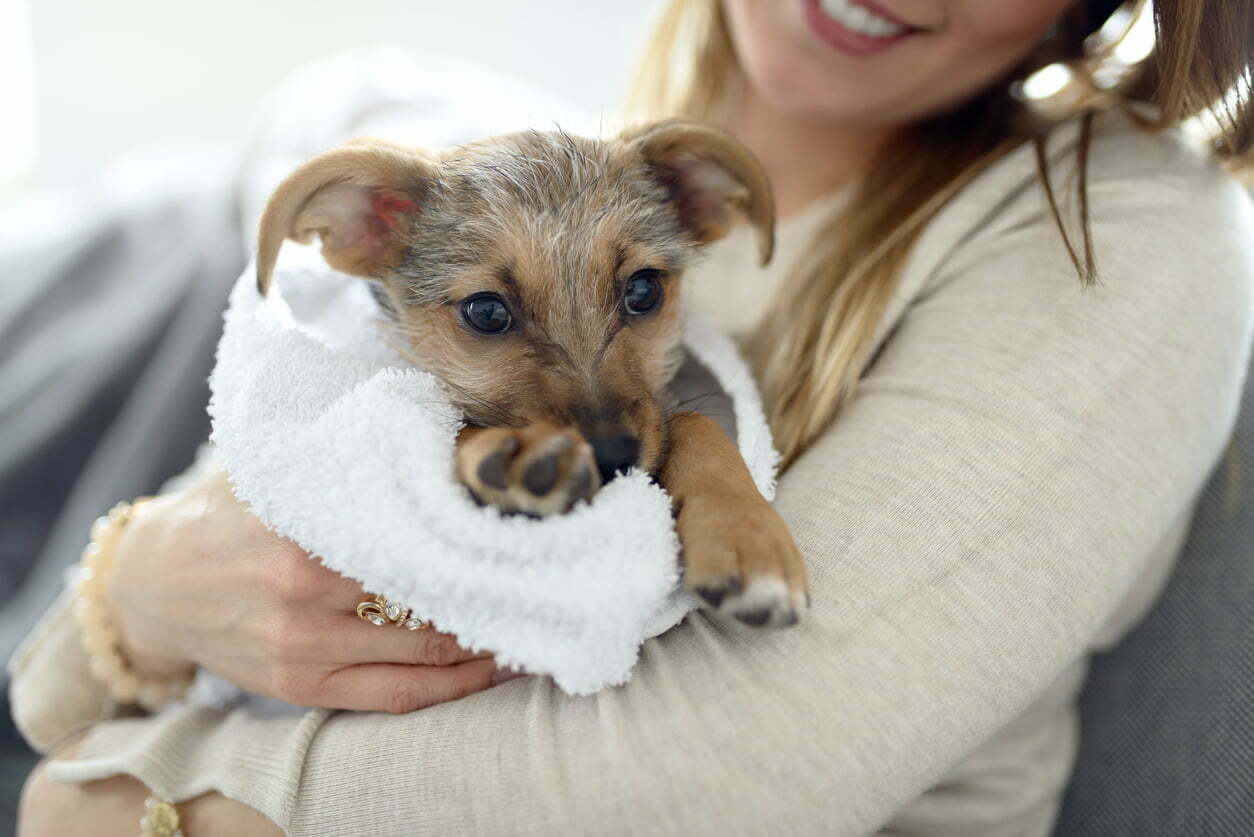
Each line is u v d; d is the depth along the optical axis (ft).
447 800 1.13
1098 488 1.20
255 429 1.26
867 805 1.11
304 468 1.22
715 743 1.11
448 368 1.47
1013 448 1.20
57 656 1.51
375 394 1.24
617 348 1.47
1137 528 1.21
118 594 1.41
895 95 1.62
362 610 1.25
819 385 1.44
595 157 1.55
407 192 1.51
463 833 1.13
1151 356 1.25
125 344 2.08
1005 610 1.16
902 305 1.45
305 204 1.44
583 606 1.13
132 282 2.20
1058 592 1.17
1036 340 1.26
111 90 3.76
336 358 1.33
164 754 1.30
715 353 1.50
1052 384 1.23
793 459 1.43
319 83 2.41
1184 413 1.25
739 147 1.50
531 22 3.53
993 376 1.25
